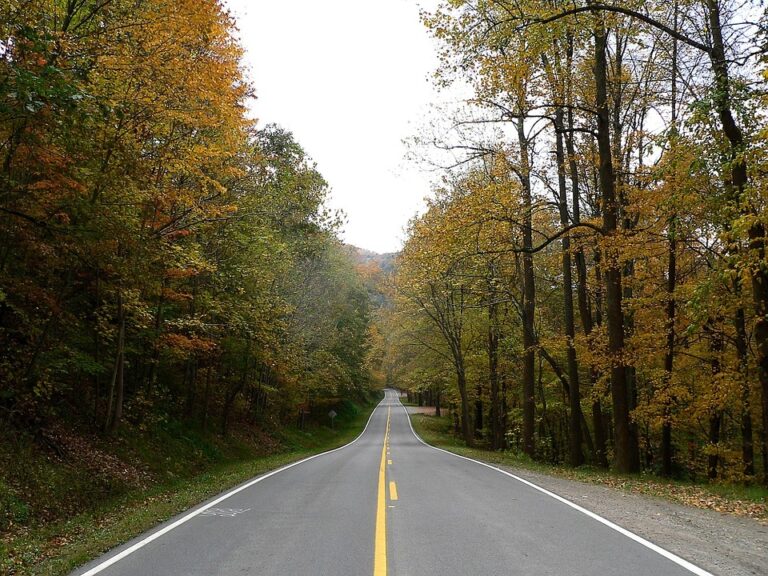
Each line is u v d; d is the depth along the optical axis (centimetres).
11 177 1060
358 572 573
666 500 1105
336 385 4597
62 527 891
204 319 2017
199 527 807
